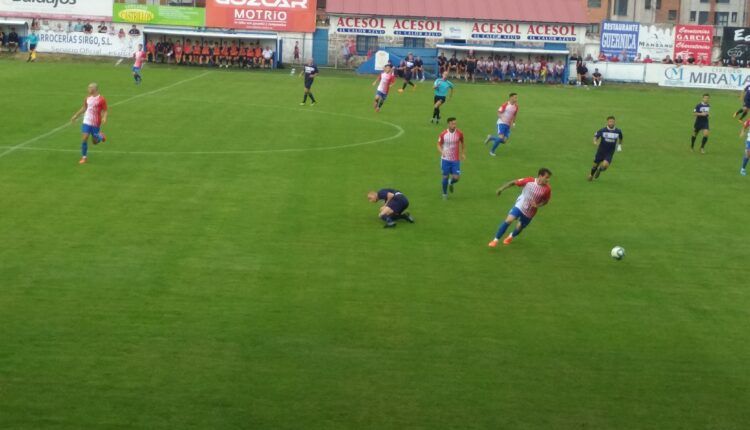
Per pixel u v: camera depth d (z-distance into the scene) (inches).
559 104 2144.4
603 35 3152.1
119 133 1352.1
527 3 3253.0
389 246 807.1
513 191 1071.0
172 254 751.7
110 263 719.7
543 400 501.0
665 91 2704.2
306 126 1523.1
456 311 642.8
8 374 506.0
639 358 567.5
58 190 967.6
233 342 565.9
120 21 3046.3
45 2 3038.9
